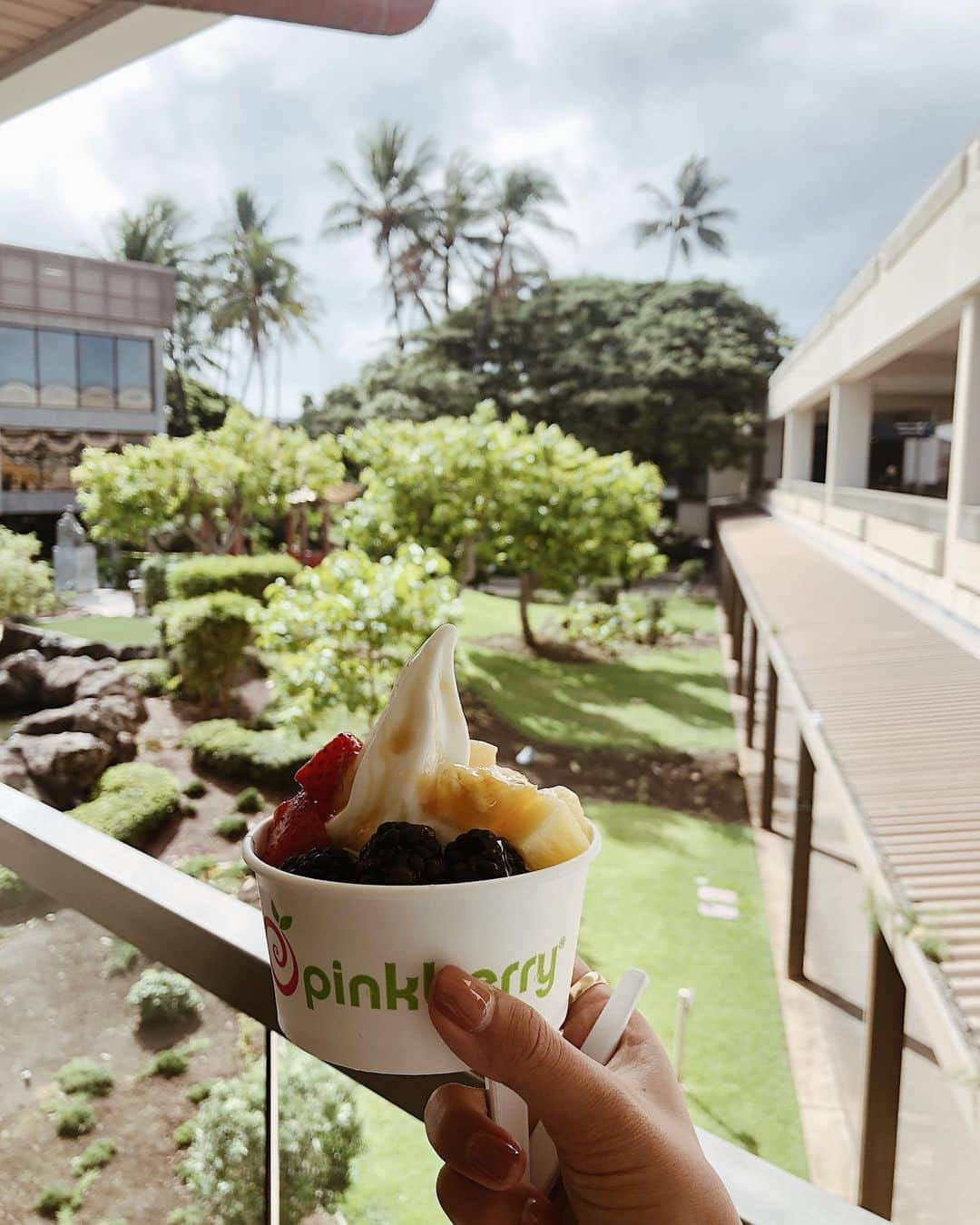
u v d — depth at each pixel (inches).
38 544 812.6
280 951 20.3
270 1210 41.9
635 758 593.6
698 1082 287.4
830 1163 250.1
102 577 820.0
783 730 640.4
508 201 1566.2
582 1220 21.0
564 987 21.2
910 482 742.5
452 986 17.8
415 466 621.3
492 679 711.1
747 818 509.0
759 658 645.3
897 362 584.4
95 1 97.5
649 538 1054.4
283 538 855.1
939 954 112.1
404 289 1579.7
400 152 1600.6
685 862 455.5
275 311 1610.5
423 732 21.0
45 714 442.0
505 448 629.6
